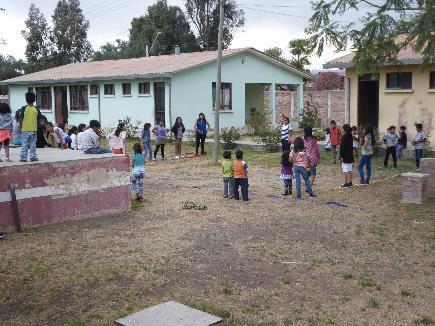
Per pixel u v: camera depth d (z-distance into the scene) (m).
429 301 6.61
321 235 9.59
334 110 32.16
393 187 14.24
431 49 11.33
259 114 28.33
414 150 19.16
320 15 12.28
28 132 10.27
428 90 19.66
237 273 7.61
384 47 12.73
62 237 9.48
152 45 50.41
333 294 6.83
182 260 8.18
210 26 53.41
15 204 9.80
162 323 5.72
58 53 58.06
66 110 33.50
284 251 8.62
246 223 10.48
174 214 11.28
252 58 30.27
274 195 13.27
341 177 16.09
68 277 7.41
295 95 33.16
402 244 9.00
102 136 30.08
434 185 12.91
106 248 8.82
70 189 10.63
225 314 6.13
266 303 6.52
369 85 22.38
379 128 21.11
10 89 37.03
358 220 10.69
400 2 11.16
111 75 28.98
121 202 11.47
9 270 7.70
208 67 28.27
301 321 6.01
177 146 21.03
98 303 6.52
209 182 15.42
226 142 23.73
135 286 7.09
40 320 6.05
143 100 28.34
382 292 6.90
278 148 22.69
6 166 9.72
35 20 57.62
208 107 28.53
